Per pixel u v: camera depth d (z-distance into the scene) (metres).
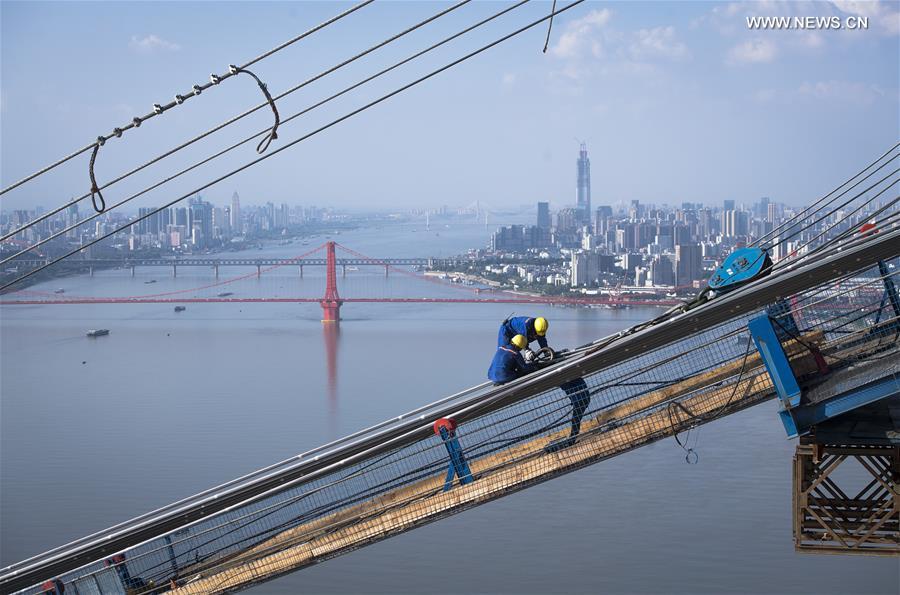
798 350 9.74
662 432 10.55
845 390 9.45
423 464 11.51
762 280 9.89
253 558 11.66
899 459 9.44
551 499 46.72
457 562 38.69
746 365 10.38
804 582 35.56
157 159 9.05
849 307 9.84
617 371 10.84
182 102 8.91
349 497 11.68
